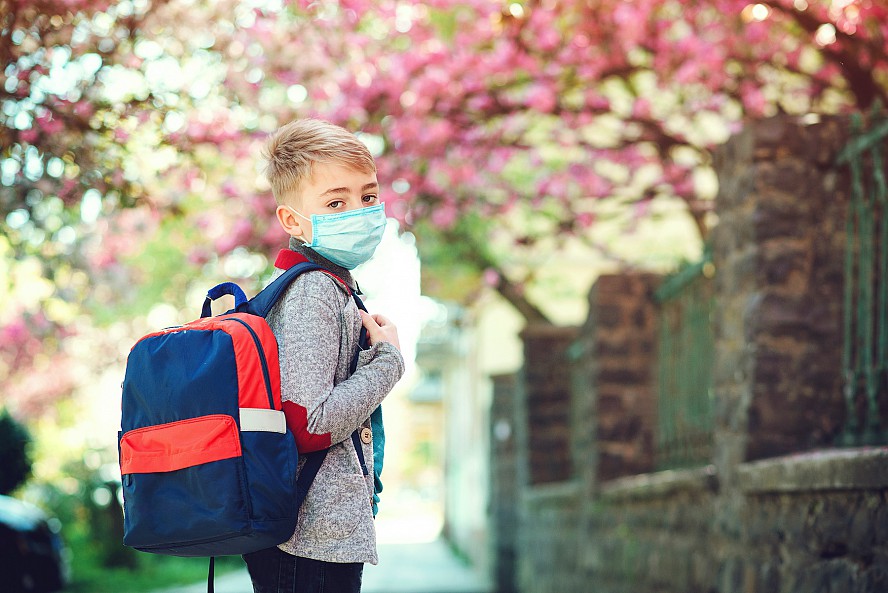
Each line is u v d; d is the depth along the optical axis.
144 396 2.83
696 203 11.88
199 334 2.85
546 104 10.05
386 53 9.30
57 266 8.97
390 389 2.99
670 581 7.58
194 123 8.01
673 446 9.04
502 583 17.52
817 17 8.61
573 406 12.65
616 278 10.41
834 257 6.14
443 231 13.48
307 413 2.81
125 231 10.93
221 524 2.70
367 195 3.14
